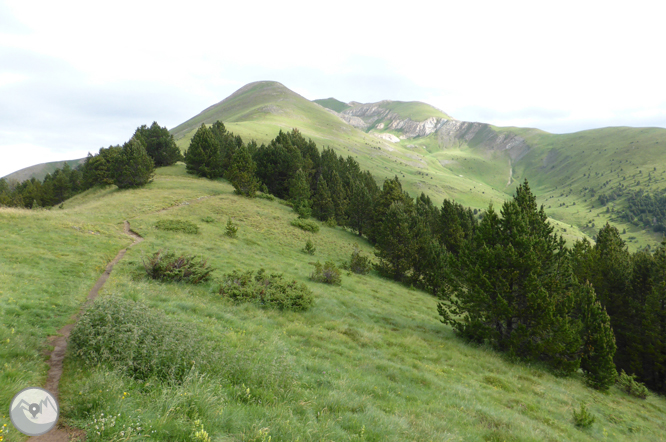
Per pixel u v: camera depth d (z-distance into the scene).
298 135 96.81
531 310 20.12
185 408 5.52
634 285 32.69
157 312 9.41
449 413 9.70
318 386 9.06
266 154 75.00
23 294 11.12
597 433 12.45
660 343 26.25
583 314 24.20
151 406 5.47
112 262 20.36
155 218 37.28
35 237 20.92
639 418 16.27
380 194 64.56
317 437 5.77
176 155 83.31
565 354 20.47
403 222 42.78
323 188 68.06
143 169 56.41
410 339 18.77
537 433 9.84
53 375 6.54
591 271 34.31
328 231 58.94
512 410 12.12
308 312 19.39
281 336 13.57
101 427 4.60
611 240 40.19
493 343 21.67
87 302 11.29
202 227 38.12
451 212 57.22
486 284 21.19
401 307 28.61
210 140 72.31
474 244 24.50
